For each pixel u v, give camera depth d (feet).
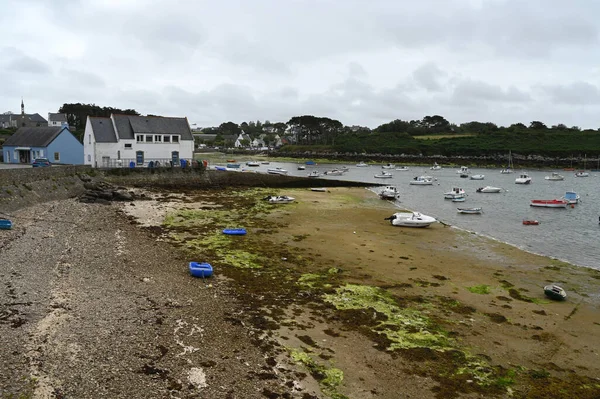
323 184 198.39
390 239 92.63
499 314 53.78
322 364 39.11
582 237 102.89
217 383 34.37
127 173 157.07
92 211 102.37
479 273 70.64
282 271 65.46
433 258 78.59
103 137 164.25
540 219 127.85
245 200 139.13
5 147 180.55
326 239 89.40
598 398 36.65
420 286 62.54
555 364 42.19
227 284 57.77
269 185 186.91
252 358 38.83
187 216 106.11
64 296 47.91
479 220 124.47
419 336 45.93
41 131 179.11
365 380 37.14
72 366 34.27
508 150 447.42
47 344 37.14
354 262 73.15
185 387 33.35
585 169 386.32
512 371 40.29
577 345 46.42
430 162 429.79
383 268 70.54
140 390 32.27
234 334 43.06
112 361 35.65
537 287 65.10
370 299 55.67
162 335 41.16
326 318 49.06
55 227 81.30
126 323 42.75
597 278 70.38
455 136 554.05
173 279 57.88
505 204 160.97
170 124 180.24
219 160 363.76
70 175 132.26
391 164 396.78
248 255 73.05
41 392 30.68
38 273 54.29
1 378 31.83
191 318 45.68
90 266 59.62
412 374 38.58
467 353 43.11
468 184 246.47
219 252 74.02
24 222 82.33
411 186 229.04
